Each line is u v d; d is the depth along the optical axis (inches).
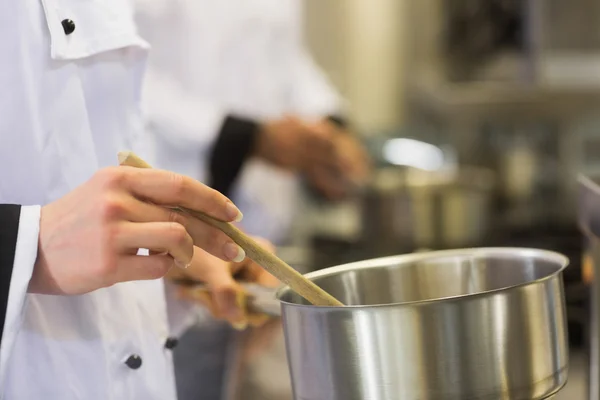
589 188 37.6
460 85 114.2
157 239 29.9
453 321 26.6
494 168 112.5
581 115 110.5
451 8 123.1
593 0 111.0
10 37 35.9
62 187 36.7
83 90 37.7
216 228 31.2
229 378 48.6
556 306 29.3
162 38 78.7
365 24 136.0
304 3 135.2
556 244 78.9
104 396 37.3
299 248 85.7
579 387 45.1
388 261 35.0
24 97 35.9
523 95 108.2
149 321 39.9
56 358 36.7
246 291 37.7
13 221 31.7
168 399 40.4
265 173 91.9
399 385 26.8
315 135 81.9
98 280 30.9
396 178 77.7
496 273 34.0
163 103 76.2
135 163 31.7
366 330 27.0
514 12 114.7
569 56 112.9
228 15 86.2
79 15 37.3
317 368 28.2
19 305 31.5
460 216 74.6
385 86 137.8
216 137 77.7
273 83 93.7
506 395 27.3
